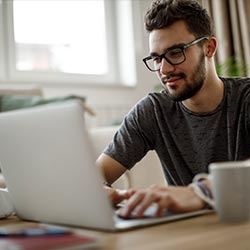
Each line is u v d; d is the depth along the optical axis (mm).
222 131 1452
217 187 777
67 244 588
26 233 640
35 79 3479
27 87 3088
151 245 633
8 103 2711
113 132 2432
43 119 754
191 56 1330
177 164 1512
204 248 608
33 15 3527
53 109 734
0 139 873
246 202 775
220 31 3467
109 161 1519
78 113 708
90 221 753
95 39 3828
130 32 3857
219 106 1450
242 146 1437
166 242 647
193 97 1420
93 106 3533
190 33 1325
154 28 1332
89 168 717
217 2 3475
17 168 862
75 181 746
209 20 1402
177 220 809
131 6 3855
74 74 3682
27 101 2723
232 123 1438
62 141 735
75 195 757
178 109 1518
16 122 811
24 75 3457
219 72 3250
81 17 3754
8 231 664
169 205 818
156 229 741
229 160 1443
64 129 726
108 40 3885
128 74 3859
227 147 1448
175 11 1306
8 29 3400
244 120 1436
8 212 1005
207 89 1418
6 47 3396
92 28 3811
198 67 1352
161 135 1548
